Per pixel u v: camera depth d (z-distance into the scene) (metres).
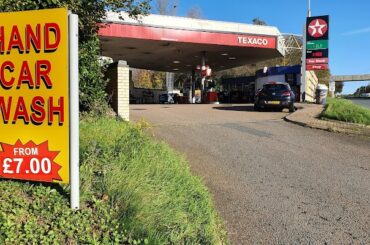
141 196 4.82
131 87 55.09
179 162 7.36
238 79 44.84
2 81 4.58
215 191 7.00
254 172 8.30
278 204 6.47
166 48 31.86
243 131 13.21
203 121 15.38
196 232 4.66
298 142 11.58
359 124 15.09
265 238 5.23
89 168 5.44
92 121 9.35
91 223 4.21
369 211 6.25
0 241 3.70
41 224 4.08
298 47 35.22
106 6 10.31
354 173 8.39
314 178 7.96
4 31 4.56
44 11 4.47
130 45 30.23
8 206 4.29
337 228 5.60
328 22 29.36
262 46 30.08
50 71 4.47
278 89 20.73
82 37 10.15
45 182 4.89
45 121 4.50
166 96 49.41
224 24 28.80
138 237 4.09
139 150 6.79
